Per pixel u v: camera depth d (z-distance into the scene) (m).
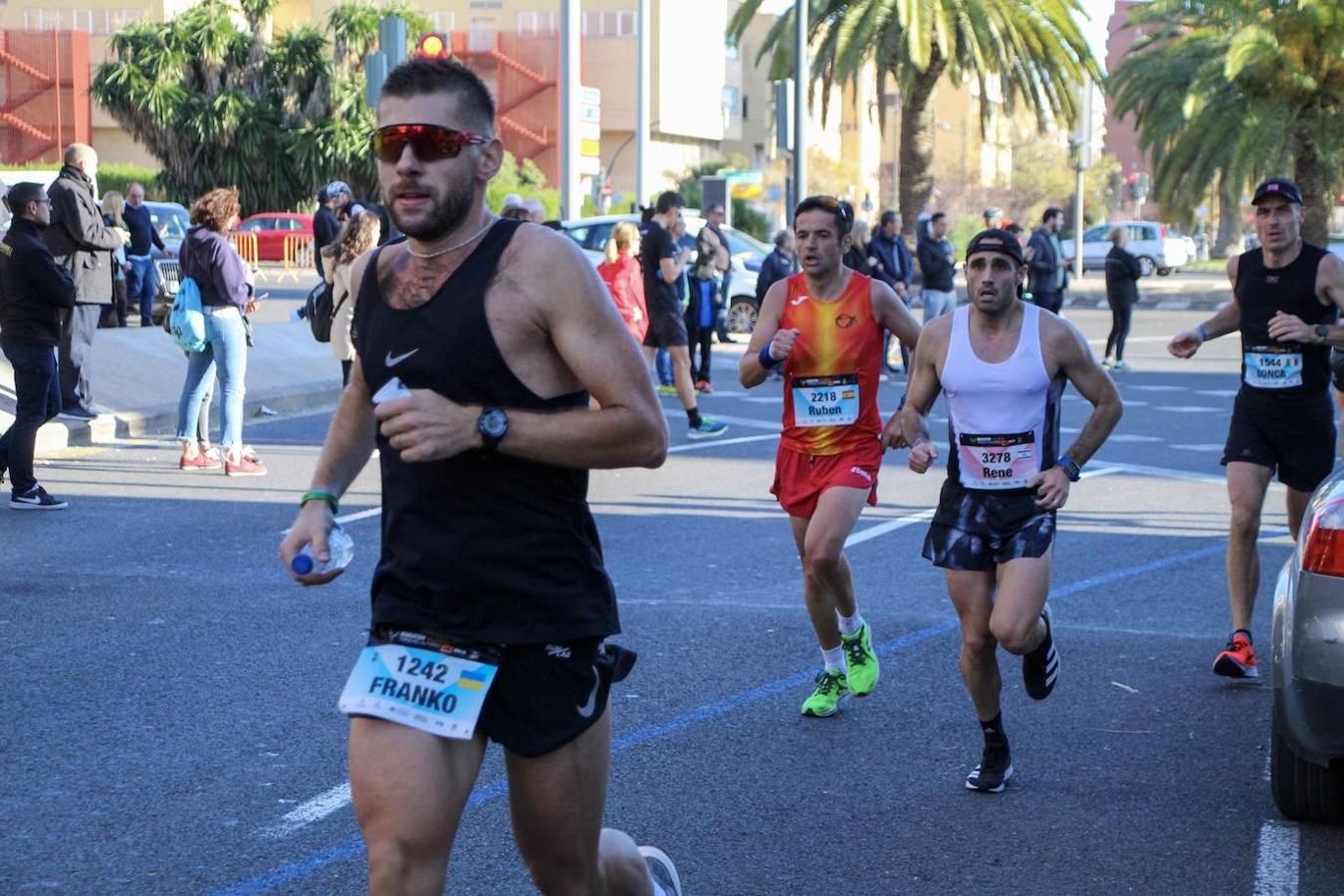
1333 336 6.53
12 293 10.39
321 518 3.37
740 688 6.66
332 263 12.45
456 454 3.05
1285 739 4.95
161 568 8.83
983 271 5.30
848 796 5.36
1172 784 5.52
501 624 3.13
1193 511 11.31
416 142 3.06
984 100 32.38
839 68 31.41
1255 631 7.82
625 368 3.12
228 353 12.10
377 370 3.18
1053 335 5.32
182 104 45.91
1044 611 5.34
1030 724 6.23
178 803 5.14
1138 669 7.05
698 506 11.33
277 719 6.08
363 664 3.17
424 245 3.17
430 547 3.14
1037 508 5.31
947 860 4.80
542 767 3.16
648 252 15.17
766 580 8.80
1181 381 21.41
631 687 6.64
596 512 11.05
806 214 6.18
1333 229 40.06
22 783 5.32
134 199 20.92
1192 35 36.62
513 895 4.47
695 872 4.69
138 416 14.61
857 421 6.20
